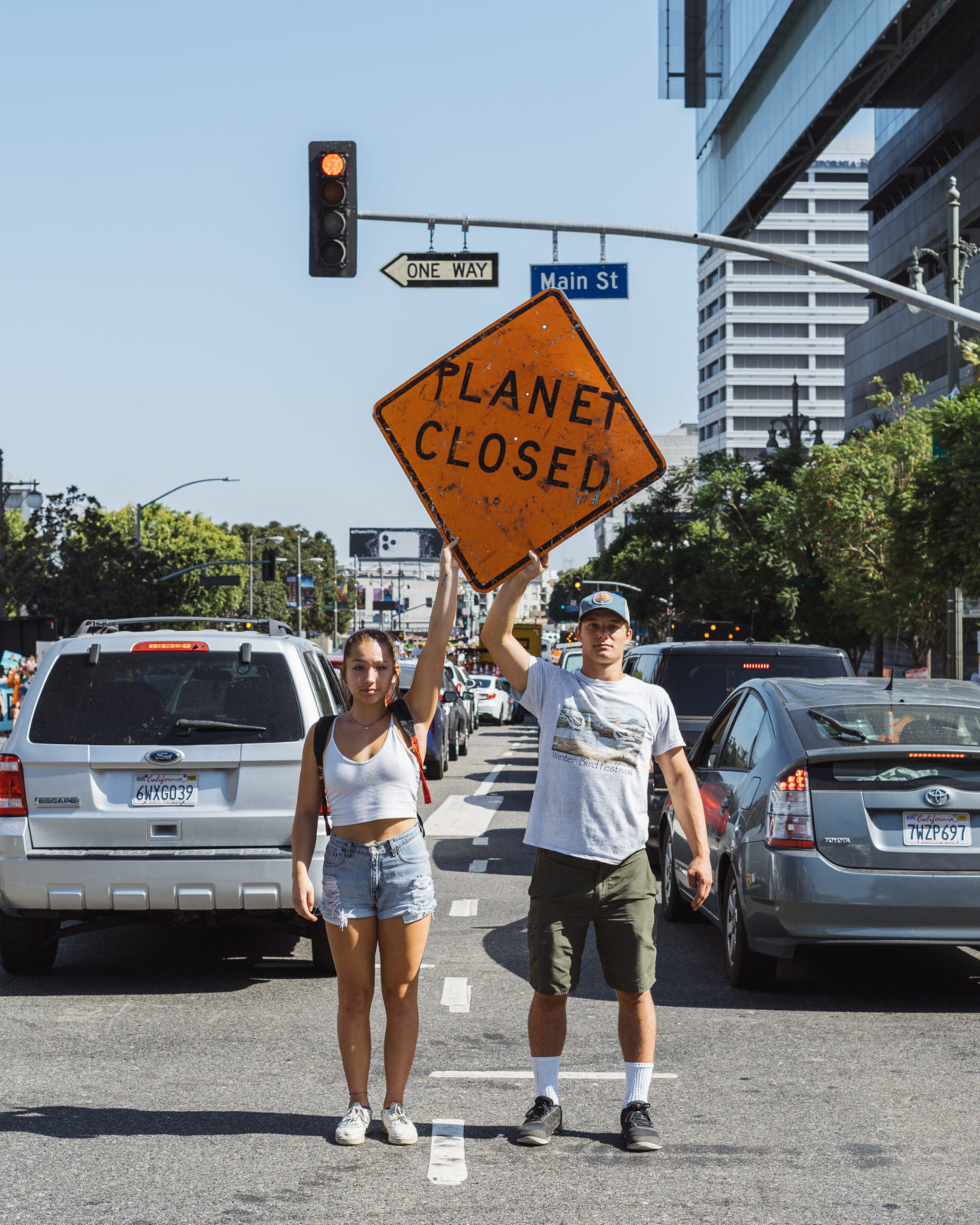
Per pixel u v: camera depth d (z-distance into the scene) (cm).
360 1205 450
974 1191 466
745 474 4934
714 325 14762
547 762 518
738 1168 489
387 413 557
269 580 5856
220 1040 666
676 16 9462
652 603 6944
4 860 766
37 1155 500
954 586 2388
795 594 4244
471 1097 576
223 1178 476
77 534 5694
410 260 1611
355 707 530
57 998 759
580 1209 448
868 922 721
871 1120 545
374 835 520
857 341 7956
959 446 2288
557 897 513
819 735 757
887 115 7625
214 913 795
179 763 771
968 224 6266
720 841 819
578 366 555
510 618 536
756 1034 681
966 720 775
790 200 14288
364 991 525
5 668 3391
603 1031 688
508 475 554
